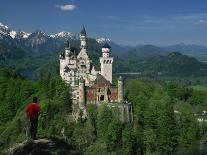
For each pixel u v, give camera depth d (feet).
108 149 567.59
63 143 159.63
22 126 529.86
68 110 650.02
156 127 647.15
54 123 603.67
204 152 640.99
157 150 622.13
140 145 600.39
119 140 576.20
